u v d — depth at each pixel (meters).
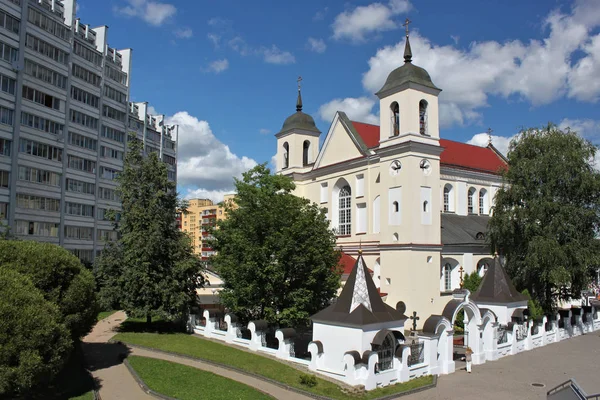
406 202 46.19
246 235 35.00
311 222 35.66
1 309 19.09
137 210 37.72
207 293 62.22
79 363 27.95
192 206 166.12
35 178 58.72
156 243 36.94
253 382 25.61
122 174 39.62
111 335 36.75
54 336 20.73
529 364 32.62
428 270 46.06
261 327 31.97
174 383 24.41
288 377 26.08
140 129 82.75
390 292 46.53
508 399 24.75
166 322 41.81
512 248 46.44
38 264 23.56
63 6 63.78
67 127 63.31
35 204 58.66
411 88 46.94
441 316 30.06
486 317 33.94
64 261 24.56
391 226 47.59
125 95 75.38
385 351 26.67
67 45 62.91
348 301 27.58
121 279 36.66
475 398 24.81
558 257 42.19
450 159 61.59
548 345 39.53
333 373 26.33
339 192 57.06
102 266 37.88
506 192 47.00
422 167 47.16
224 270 35.28
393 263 46.59
